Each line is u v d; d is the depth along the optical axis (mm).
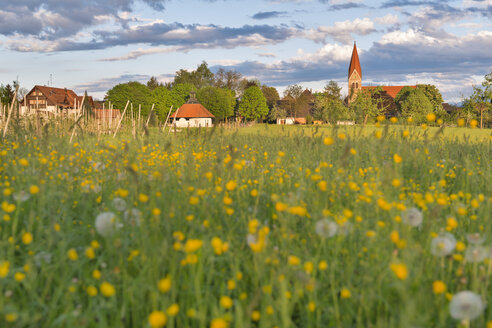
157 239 2600
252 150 8617
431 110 77938
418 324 1714
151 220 2807
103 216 2693
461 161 6441
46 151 5910
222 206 3445
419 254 2383
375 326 2074
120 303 2373
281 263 2465
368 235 2672
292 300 2180
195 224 3057
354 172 4781
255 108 97188
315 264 2521
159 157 7258
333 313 2238
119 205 3371
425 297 1993
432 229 3045
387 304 2127
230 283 2191
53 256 2662
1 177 4965
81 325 1855
